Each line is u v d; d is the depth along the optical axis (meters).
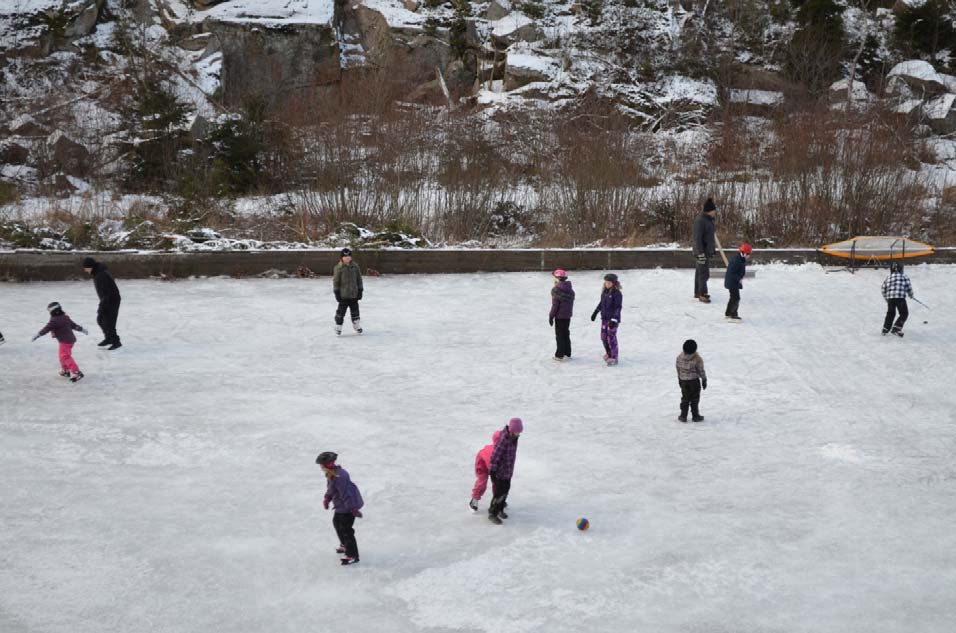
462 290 22.94
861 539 9.91
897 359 16.89
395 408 14.26
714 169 34.34
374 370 16.30
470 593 8.76
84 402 14.30
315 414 13.91
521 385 15.49
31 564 9.20
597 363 16.81
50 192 31.91
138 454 12.23
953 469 11.88
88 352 17.14
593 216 29.17
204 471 11.70
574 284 23.38
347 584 8.92
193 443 12.64
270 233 27.67
